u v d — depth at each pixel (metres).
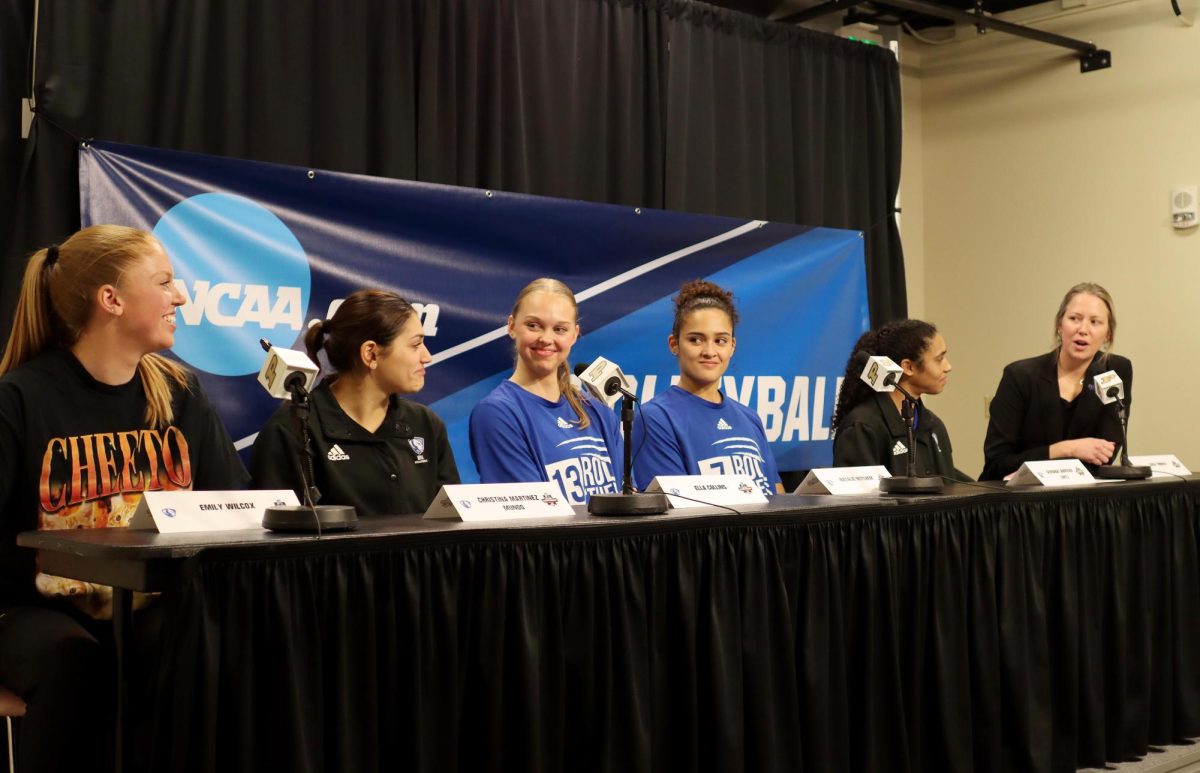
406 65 3.28
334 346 2.23
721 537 1.84
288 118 3.09
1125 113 4.55
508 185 3.49
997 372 4.92
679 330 2.85
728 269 3.80
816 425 4.02
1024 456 3.42
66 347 1.94
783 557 1.92
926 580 2.12
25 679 1.63
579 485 2.57
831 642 1.96
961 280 5.05
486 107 3.46
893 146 4.49
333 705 1.48
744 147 4.02
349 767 1.48
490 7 3.46
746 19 4.06
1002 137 4.92
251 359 2.87
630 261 3.57
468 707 1.61
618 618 1.73
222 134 2.98
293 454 2.15
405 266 3.13
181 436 2.03
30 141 2.68
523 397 2.59
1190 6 4.39
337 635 1.48
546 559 1.67
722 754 1.80
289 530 1.57
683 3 3.89
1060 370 3.50
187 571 1.36
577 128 3.66
